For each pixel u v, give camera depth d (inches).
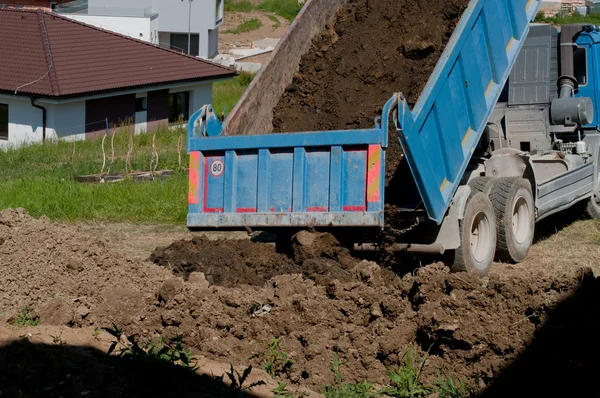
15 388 269.4
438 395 298.0
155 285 377.7
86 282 374.0
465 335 310.8
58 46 1451.8
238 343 322.3
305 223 371.9
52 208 637.3
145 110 1473.9
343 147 365.1
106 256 393.1
